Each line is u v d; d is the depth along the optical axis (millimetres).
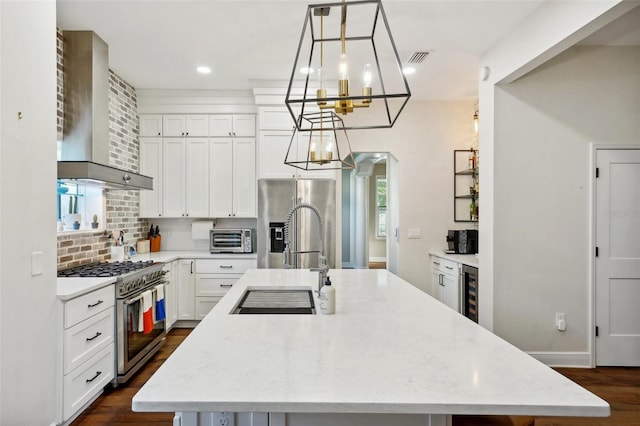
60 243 2971
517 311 3178
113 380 2707
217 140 4500
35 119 2027
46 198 2096
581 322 3201
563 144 3193
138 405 896
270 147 4211
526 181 3186
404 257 4887
